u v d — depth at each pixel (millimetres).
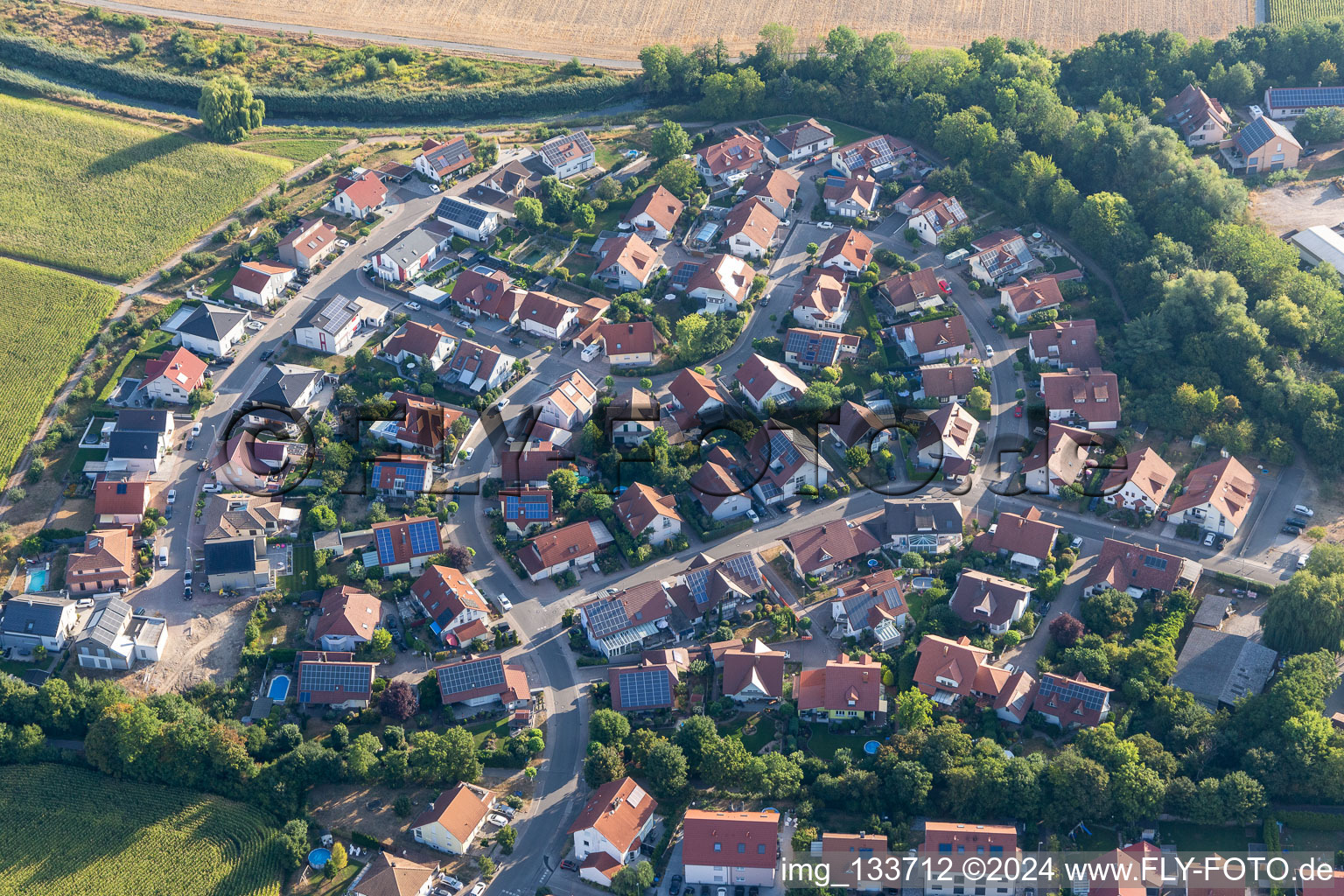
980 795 195625
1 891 192125
